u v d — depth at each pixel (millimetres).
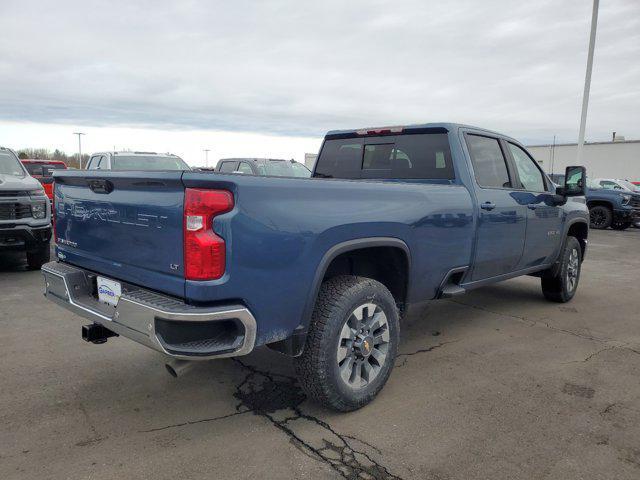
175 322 2408
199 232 2412
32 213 6973
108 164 10711
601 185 20266
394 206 3322
